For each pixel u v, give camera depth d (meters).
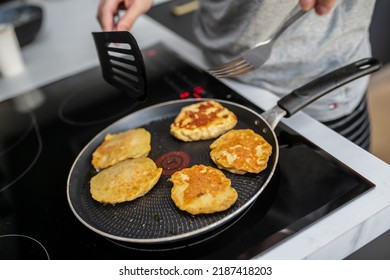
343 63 0.74
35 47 1.04
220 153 0.60
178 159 0.63
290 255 0.50
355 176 0.56
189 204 0.54
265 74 0.75
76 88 0.86
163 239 0.50
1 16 1.07
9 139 0.75
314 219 0.52
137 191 0.57
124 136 0.67
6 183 0.66
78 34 1.06
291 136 0.64
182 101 0.71
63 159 0.69
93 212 0.57
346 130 0.81
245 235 0.52
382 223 0.54
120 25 0.75
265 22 0.69
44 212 0.60
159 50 0.92
